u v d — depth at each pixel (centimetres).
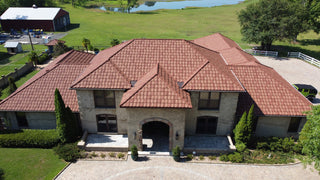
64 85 2564
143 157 2214
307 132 2059
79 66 2736
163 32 7344
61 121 2225
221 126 2422
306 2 6097
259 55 5338
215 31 7562
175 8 13862
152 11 12012
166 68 2384
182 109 2038
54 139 2300
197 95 2247
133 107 1981
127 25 8369
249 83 2598
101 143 2352
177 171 2059
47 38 6059
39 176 1980
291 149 2298
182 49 2519
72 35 6606
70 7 11694
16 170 2031
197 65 2411
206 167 2105
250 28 5309
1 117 2467
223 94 2236
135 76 2336
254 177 2008
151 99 2012
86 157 2216
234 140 2445
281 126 2459
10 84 3291
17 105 2405
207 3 16350
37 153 2253
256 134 2523
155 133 2530
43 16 6931
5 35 6456
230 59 3150
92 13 10612
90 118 2409
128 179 1973
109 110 2355
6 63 4475
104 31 7269
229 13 10956
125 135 2492
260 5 5281
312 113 1991
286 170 2092
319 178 2014
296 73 4275
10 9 7138
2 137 2303
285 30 4994
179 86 2225
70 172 2036
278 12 5041
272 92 2528
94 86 2191
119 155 2206
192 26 8306
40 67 4344
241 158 2159
